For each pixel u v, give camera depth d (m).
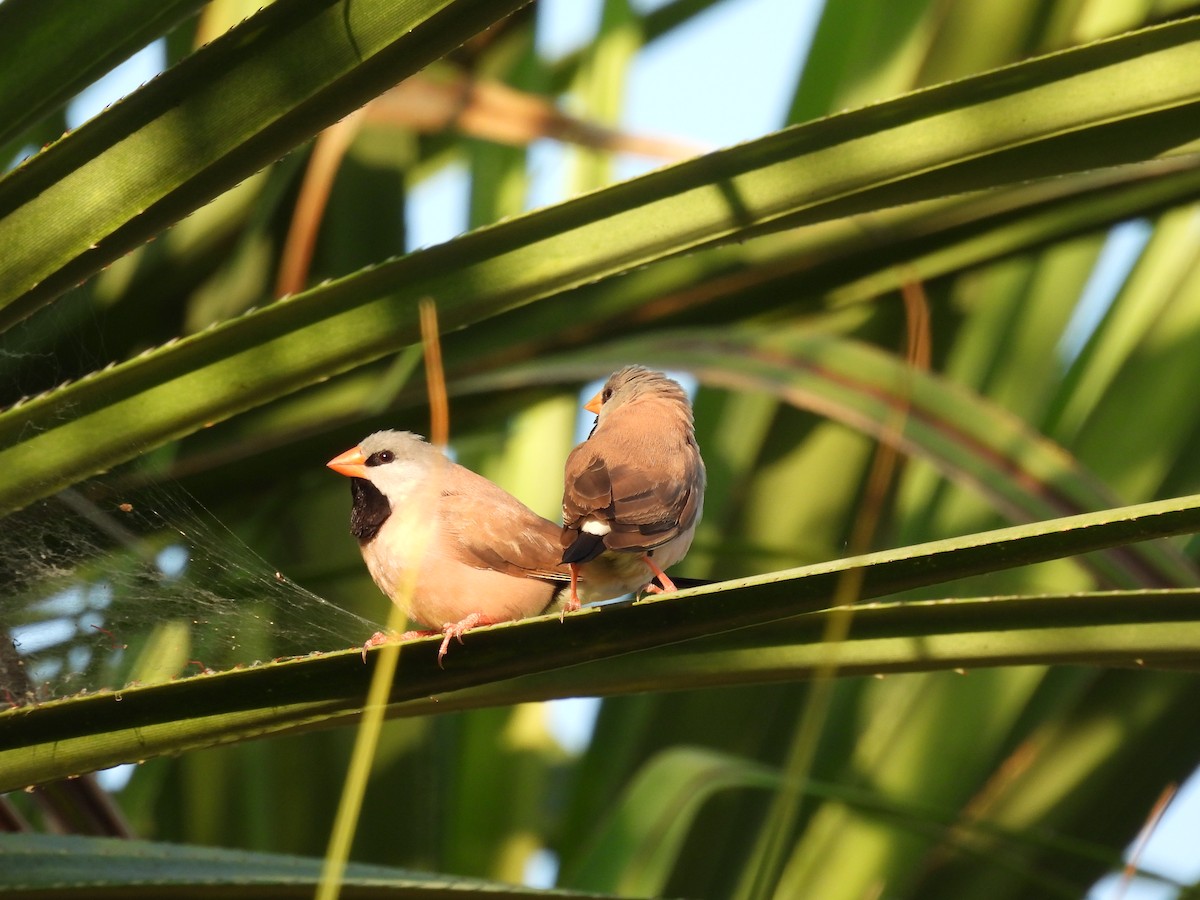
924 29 9.39
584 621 4.32
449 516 8.20
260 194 8.98
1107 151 4.90
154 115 4.54
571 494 7.36
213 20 8.27
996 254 7.87
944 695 9.09
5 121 4.70
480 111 8.09
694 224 4.87
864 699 9.16
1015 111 4.79
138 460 7.12
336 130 7.33
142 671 6.79
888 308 9.47
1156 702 8.98
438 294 4.89
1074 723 9.03
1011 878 8.72
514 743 9.23
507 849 8.95
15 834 4.82
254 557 7.52
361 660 4.41
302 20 4.43
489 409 8.23
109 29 4.58
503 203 9.92
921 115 4.79
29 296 4.73
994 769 8.93
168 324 8.75
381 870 4.94
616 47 10.23
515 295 4.91
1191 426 9.31
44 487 4.88
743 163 4.81
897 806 6.82
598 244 4.88
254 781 8.84
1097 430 9.41
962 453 6.62
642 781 6.65
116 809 6.64
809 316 8.12
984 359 9.59
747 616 4.24
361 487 8.41
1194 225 9.73
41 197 4.59
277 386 4.92
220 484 7.73
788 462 9.55
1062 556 4.09
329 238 9.36
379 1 4.38
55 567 6.71
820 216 4.95
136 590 6.99
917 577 4.13
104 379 4.76
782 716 9.19
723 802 8.89
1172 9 8.94
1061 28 9.12
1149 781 8.88
